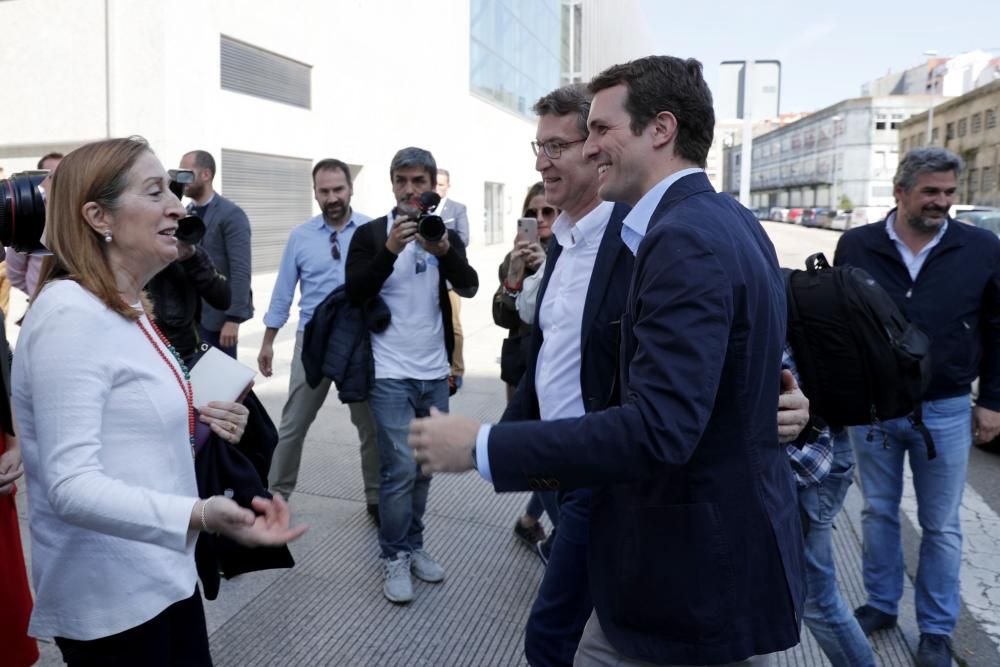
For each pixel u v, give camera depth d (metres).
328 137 17.38
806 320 2.25
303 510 4.12
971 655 2.92
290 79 16.08
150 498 1.43
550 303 2.27
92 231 1.54
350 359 3.15
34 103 13.24
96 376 1.46
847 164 71.81
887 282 2.88
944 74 93.06
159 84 12.62
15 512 2.08
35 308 1.50
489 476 1.32
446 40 23.81
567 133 2.20
